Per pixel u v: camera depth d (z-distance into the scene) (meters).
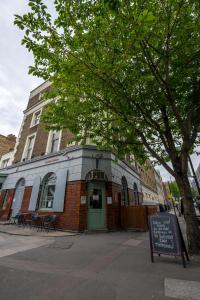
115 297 3.23
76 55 5.36
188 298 3.17
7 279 3.99
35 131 17.41
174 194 50.06
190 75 6.48
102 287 3.63
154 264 5.04
